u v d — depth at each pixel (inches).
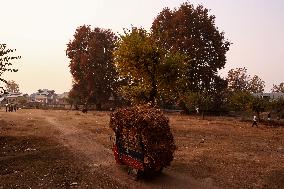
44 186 598.5
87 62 3449.8
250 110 2034.9
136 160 648.4
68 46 3713.1
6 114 2290.8
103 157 856.9
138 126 638.5
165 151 651.5
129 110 695.7
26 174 675.4
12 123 1615.4
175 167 756.0
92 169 727.7
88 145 1035.3
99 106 3595.0
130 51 1407.5
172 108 3302.2
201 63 2829.7
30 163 771.4
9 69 1037.2
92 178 655.8
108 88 3595.0
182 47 2736.2
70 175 675.4
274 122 1956.2
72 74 3595.0
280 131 1546.5
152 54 1419.8
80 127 1518.2
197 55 2746.1
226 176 692.1
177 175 690.2
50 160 807.7
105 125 1617.9
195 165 780.0
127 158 686.5
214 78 2906.0
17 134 1216.8
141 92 1469.0
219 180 662.5
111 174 688.4
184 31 2807.6
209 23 2910.9
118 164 772.6
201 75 2785.4
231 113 2819.9
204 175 696.4
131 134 664.4
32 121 1774.1
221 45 2942.9
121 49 1424.7
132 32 1446.9
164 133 653.9
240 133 1417.3
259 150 1007.0
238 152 962.7
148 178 660.7
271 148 1051.3
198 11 2952.8
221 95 2861.7
